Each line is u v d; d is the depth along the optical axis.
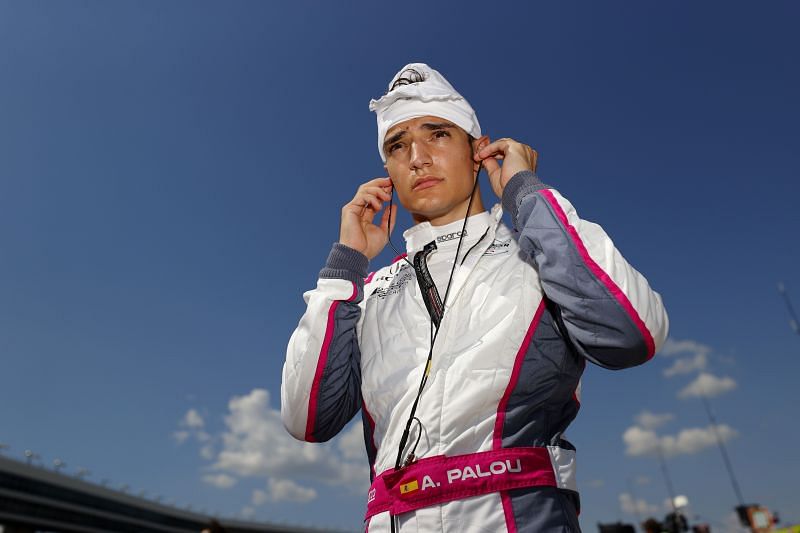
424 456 1.26
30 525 62.44
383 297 1.73
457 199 1.74
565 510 1.22
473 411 1.26
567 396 1.39
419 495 1.20
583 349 1.31
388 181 1.98
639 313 1.25
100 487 73.31
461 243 1.60
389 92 1.89
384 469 1.35
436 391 1.31
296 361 1.66
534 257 1.41
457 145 1.76
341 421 1.77
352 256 1.79
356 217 1.91
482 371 1.29
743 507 37.56
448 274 1.57
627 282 1.27
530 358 1.32
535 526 1.15
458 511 1.16
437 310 1.51
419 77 1.86
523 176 1.57
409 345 1.47
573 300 1.27
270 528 95.25
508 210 1.58
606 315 1.24
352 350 1.72
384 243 1.97
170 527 84.00
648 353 1.29
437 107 1.75
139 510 79.00
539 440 1.30
